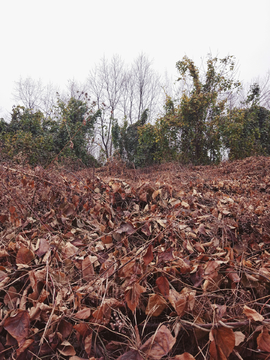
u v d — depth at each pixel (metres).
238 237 1.71
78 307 0.99
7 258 1.23
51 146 9.07
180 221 1.70
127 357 0.83
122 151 12.97
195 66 11.46
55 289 1.06
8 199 1.75
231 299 1.13
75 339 0.95
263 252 1.59
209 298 1.10
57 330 0.92
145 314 1.06
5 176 1.96
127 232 1.54
